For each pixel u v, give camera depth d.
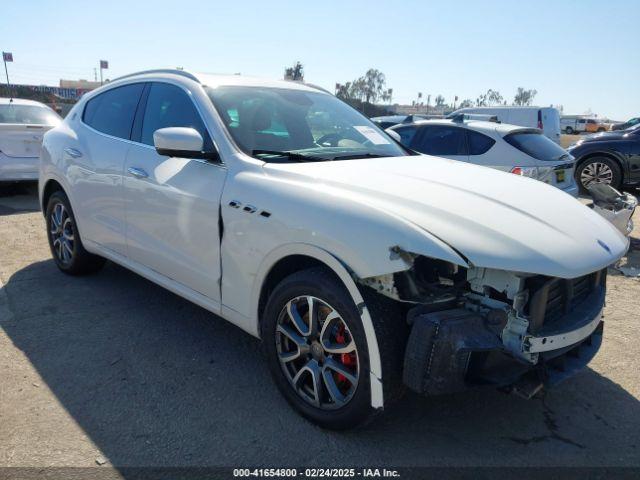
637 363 3.55
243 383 3.18
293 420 2.82
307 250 2.59
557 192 3.15
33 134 8.44
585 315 2.71
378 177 2.87
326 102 4.09
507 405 3.04
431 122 7.75
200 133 3.35
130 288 4.66
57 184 4.86
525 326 2.36
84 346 3.59
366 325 2.40
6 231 6.59
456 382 2.31
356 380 2.53
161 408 2.90
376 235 2.37
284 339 2.87
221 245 3.07
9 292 4.52
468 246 2.30
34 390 3.05
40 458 2.48
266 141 3.31
